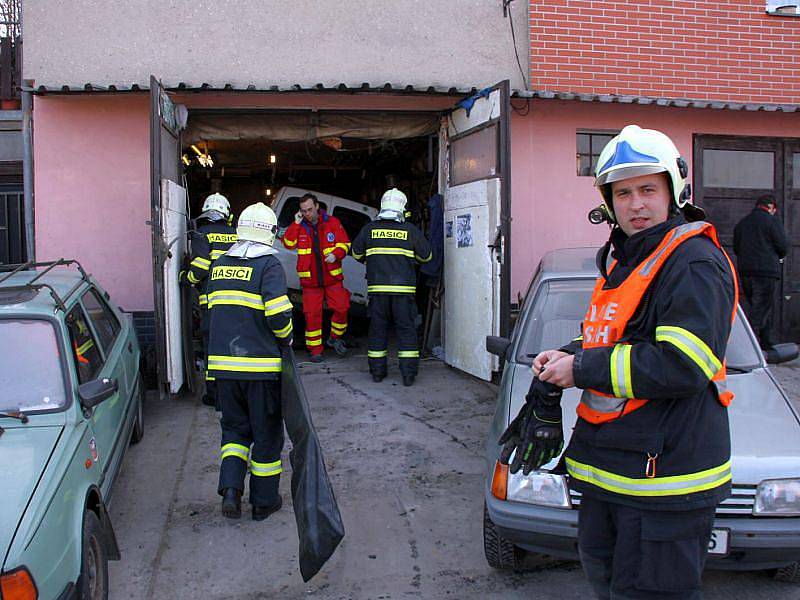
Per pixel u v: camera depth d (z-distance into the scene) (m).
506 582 3.74
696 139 8.56
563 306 4.79
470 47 7.98
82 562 3.04
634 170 2.10
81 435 3.52
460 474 5.12
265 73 7.58
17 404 3.58
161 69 7.40
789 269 8.98
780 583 3.65
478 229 7.18
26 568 2.65
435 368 8.16
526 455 2.31
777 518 3.11
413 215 10.78
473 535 4.24
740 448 3.30
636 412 2.06
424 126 8.12
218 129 7.75
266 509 4.42
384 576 3.80
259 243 4.37
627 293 2.08
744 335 4.50
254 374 4.22
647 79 8.38
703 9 8.45
